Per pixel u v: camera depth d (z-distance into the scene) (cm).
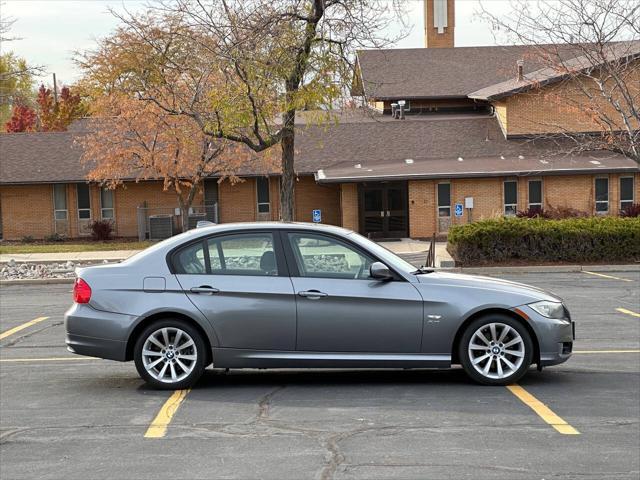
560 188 3662
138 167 3466
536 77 3541
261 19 2173
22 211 3975
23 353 1134
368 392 848
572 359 1022
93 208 3978
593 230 2436
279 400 818
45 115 5831
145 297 852
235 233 869
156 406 800
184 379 857
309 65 2192
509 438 680
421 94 4538
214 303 845
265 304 845
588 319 1377
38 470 614
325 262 862
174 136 3241
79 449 666
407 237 3750
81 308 857
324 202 3953
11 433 716
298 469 605
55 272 2581
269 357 848
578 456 631
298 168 3809
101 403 819
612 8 2247
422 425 720
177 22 3597
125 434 707
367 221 3753
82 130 4334
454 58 4856
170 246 869
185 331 854
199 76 2769
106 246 3525
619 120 3206
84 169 3944
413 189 3656
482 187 3653
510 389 851
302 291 845
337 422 733
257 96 2178
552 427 712
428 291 848
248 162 3622
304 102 2148
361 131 4062
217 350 847
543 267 2375
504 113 3944
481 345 863
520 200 3659
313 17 2200
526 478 581
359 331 845
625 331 1246
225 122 2219
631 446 657
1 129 6794
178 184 3447
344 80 2248
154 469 611
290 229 870
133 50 3812
